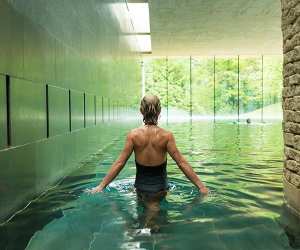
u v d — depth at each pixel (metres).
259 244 2.26
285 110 3.41
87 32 6.34
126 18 12.80
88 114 6.39
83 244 2.28
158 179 3.65
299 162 2.96
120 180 4.23
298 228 2.56
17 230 2.59
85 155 6.08
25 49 3.35
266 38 17.81
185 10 12.37
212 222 2.70
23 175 3.24
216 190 3.73
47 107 4.02
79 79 5.70
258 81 26.61
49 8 4.14
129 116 14.20
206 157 6.25
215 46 20.02
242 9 12.32
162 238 2.38
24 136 3.29
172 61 26.94
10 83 2.99
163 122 19.88
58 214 2.97
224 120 22.17
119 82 10.87
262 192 3.64
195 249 2.18
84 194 3.62
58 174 4.41
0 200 2.72
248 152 6.95
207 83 26.94
